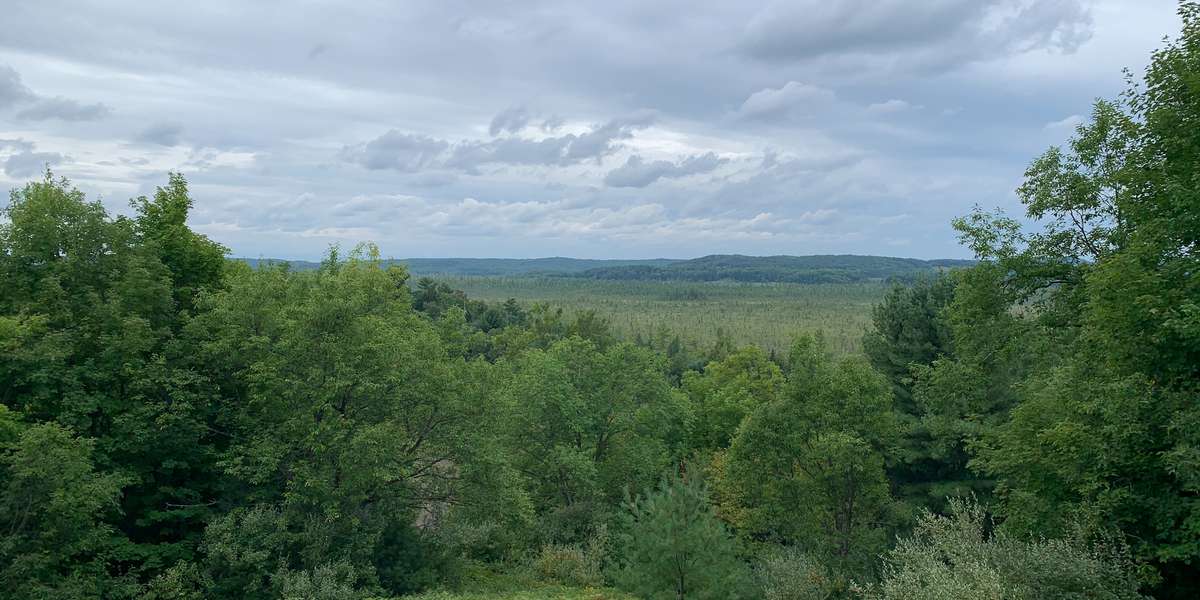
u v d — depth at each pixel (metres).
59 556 17.88
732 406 45.75
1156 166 17.44
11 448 17.67
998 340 24.11
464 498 25.69
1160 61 17.56
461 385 25.45
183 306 25.77
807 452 30.31
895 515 30.39
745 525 32.53
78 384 20.22
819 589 24.89
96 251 22.69
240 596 21.22
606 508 34.69
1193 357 15.35
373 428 21.80
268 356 22.28
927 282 37.53
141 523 21.83
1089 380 18.03
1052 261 22.61
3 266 21.48
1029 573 14.59
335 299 22.67
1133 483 16.58
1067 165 22.44
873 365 37.69
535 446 37.38
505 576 27.97
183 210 26.97
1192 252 15.67
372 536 22.33
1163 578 16.22
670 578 23.28
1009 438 21.17
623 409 38.53
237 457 21.38
